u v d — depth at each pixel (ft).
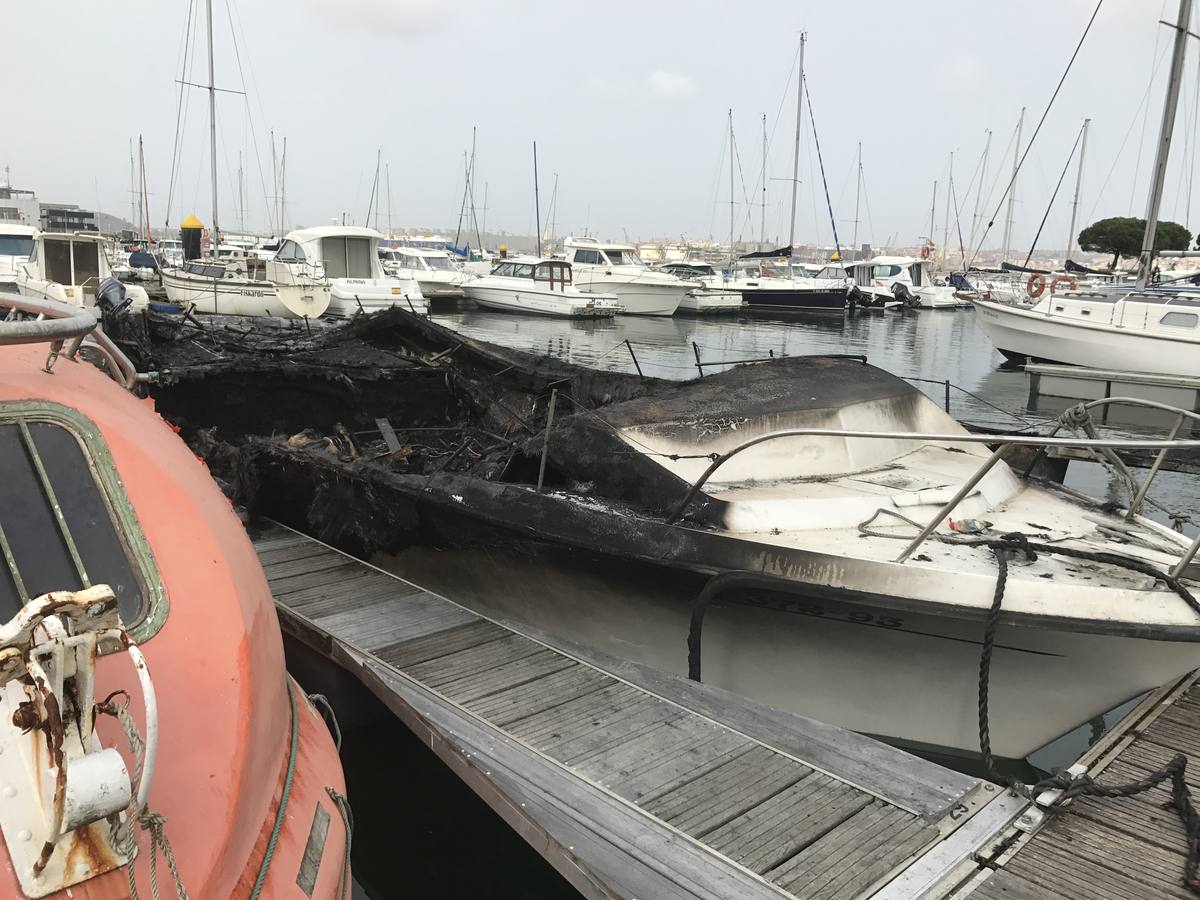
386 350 27.94
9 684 5.62
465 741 11.99
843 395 18.06
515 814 10.68
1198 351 55.01
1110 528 15.24
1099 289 73.77
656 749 12.03
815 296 114.93
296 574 17.95
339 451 20.22
